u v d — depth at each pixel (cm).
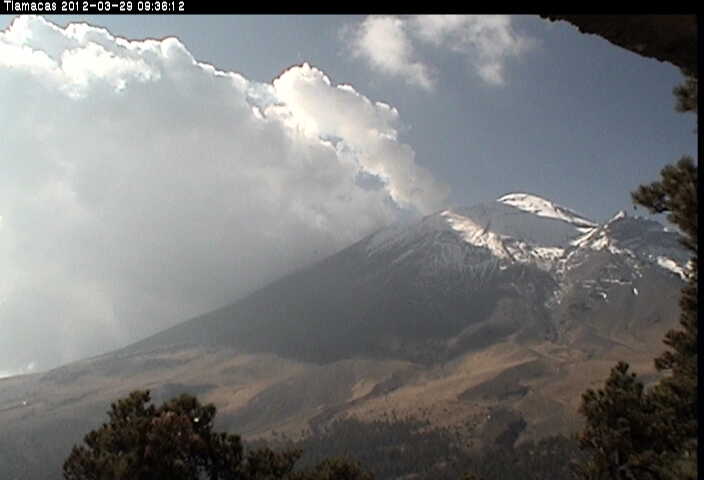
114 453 1655
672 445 1619
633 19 473
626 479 1695
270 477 1758
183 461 1652
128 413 1752
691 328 1508
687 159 1270
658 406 1691
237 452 1741
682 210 1254
